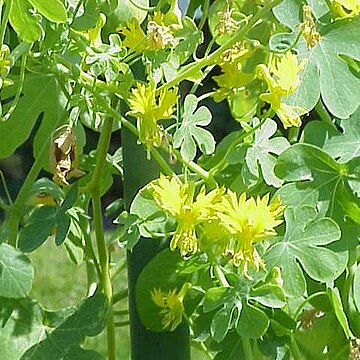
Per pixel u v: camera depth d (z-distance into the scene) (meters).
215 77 0.47
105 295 0.46
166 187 0.43
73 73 0.45
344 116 0.46
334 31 0.47
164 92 0.44
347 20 0.47
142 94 0.44
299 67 0.44
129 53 0.46
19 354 0.45
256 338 0.44
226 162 0.46
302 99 0.46
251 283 0.45
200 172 0.46
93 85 0.45
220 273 0.45
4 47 0.44
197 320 0.47
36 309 0.46
